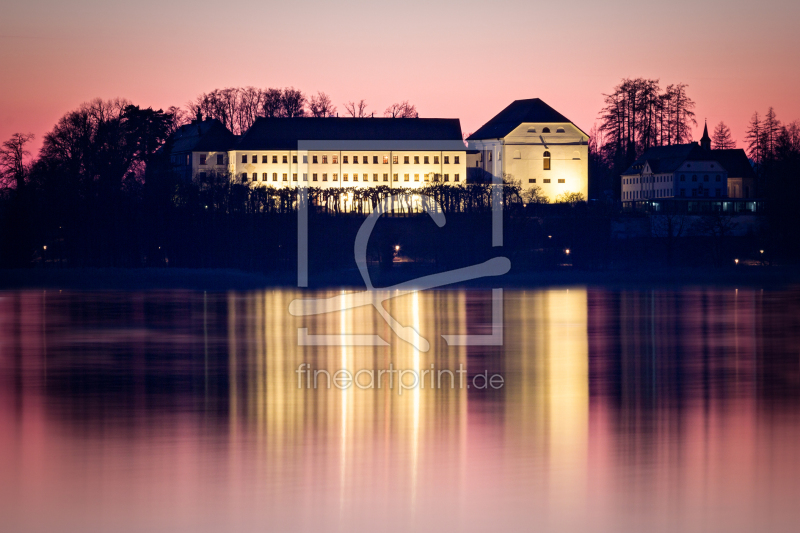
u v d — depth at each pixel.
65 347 112.00
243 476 54.72
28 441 62.56
